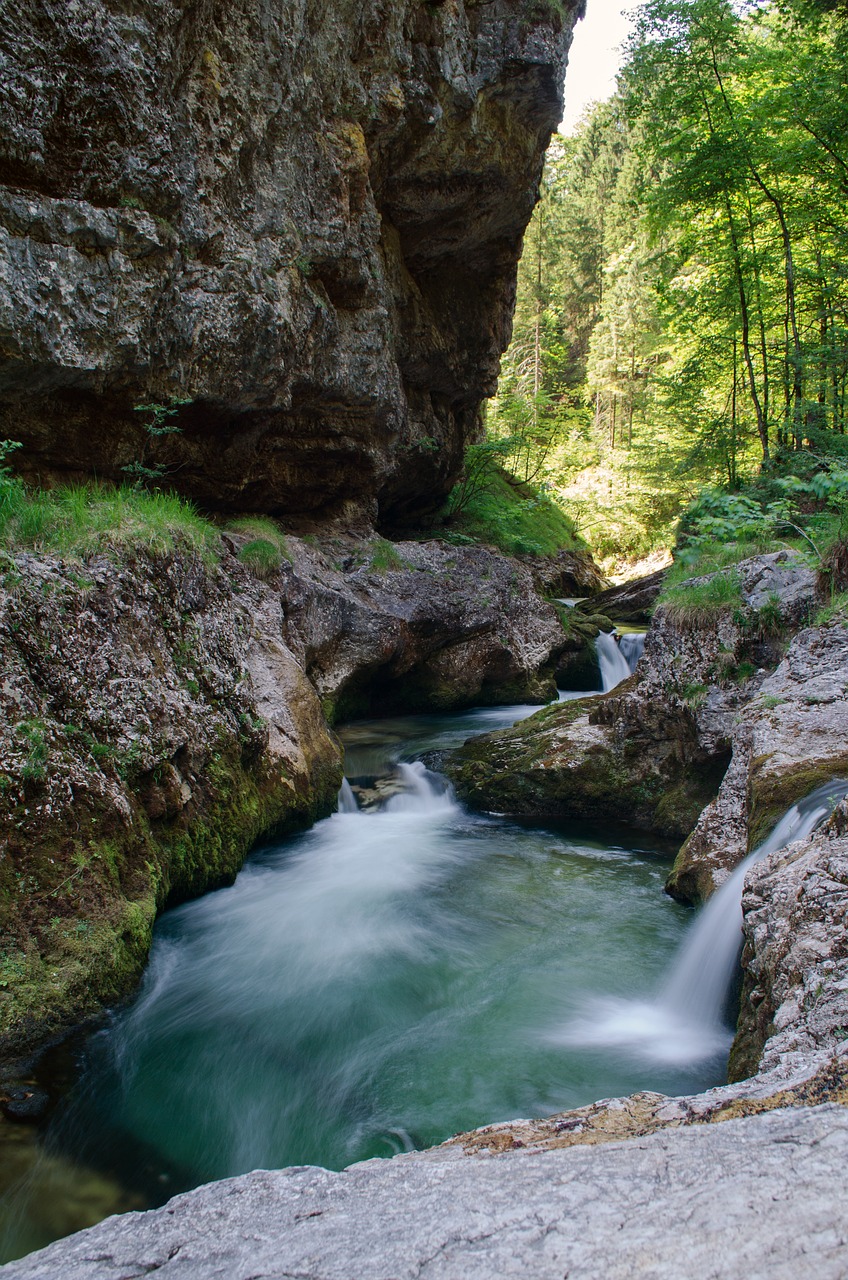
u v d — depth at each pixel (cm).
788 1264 106
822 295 1516
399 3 877
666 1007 432
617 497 3045
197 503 894
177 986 449
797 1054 198
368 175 928
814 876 286
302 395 922
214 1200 161
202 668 586
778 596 661
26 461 669
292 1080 375
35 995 372
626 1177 134
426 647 1133
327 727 773
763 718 505
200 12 639
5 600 429
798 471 1217
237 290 734
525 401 2183
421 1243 124
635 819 728
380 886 596
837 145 1340
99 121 568
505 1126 187
